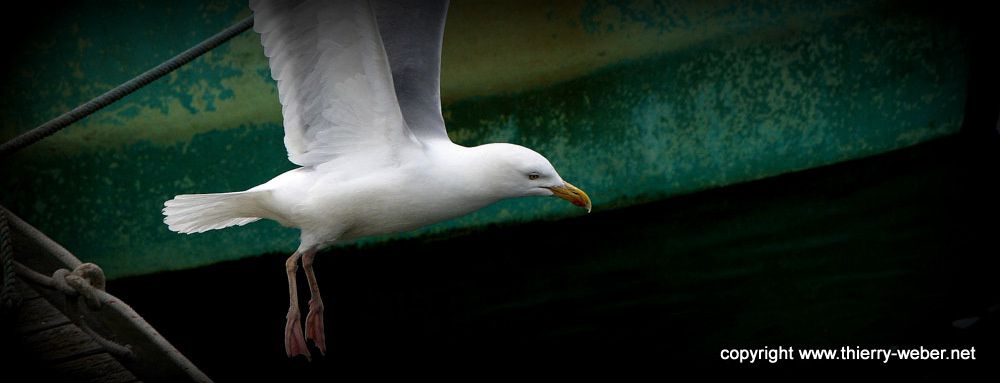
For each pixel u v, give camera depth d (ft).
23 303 15.74
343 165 14.67
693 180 33.73
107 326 14.58
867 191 33.40
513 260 31.48
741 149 33.86
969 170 33.76
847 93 34.32
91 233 29.58
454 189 14.88
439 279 30.76
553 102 31.58
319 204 14.62
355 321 28.55
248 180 29.99
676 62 32.27
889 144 35.24
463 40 30.14
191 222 15.03
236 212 15.15
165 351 14.16
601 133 32.40
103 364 14.30
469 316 28.04
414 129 15.72
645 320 26.48
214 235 30.76
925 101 35.06
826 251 29.48
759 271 28.60
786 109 33.88
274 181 15.01
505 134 31.55
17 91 27.55
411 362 25.89
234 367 26.63
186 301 30.32
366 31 13.41
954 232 29.58
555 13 30.63
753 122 33.73
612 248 31.48
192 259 30.71
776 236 30.83
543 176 15.11
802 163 34.60
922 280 26.86
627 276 29.35
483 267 31.22
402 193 14.60
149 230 30.04
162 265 30.53
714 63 32.73
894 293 26.35
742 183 34.09
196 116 29.04
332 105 14.47
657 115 32.73
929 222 30.45
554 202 32.86
